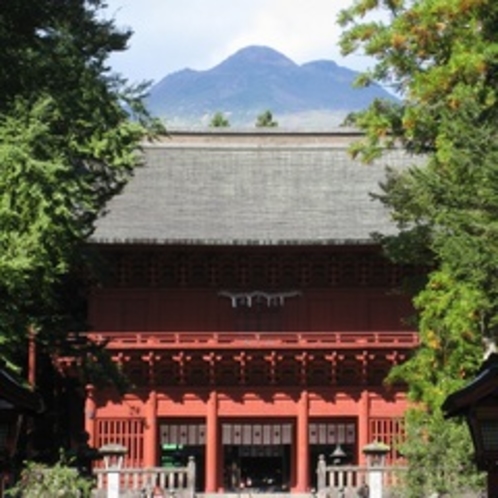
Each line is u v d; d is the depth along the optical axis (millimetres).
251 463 88875
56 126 47469
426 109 50281
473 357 51469
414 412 56469
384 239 57281
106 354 52562
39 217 43344
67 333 50875
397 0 52594
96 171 50969
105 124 47906
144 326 84125
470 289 48938
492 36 48281
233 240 82812
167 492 69688
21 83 46938
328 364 83250
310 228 86438
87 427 81562
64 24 48719
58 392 76875
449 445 54562
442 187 43625
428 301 52719
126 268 84188
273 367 83125
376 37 52344
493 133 41469
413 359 55625
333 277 84750
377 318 84438
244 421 84875
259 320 85062
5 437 25641
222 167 93625
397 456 79875
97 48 50906
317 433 85438
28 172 43125
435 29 50000
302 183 92312
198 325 84625
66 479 46344
